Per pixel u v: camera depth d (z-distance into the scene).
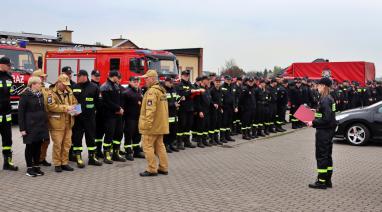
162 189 7.22
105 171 8.58
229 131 13.09
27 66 15.62
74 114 8.22
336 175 8.64
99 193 6.89
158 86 8.16
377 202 6.66
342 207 6.36
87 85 8.95
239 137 14.08
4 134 8.34
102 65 18.20
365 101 21.56
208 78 11.84
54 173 8.28
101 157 9.87
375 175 8.68
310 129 16.89
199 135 11.93
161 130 8.12
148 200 6.53
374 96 22.31
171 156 10.42
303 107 7.91
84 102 8.87
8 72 8.42
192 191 7.12
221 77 12.95
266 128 14.70
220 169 8.99
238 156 10.63
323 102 7.38
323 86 7.48
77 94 8.81
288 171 8.92
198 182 7.79
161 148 8.37
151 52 17.70
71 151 9.53
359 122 12.85
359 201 6.70
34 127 7.79
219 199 6.66
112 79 9.27
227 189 7.31
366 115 12.75
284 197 6.86
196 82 11.84
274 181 8.00
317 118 7.43
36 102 7.84
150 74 8.13
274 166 9.44
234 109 12.94
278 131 15.67
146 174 8.20
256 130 14.13
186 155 10.61
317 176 7.91
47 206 6.14
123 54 17.73
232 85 12.93
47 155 10.12
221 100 12.41
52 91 8.29
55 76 19.73
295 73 25.69
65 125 8.41
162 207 6.18
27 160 7.94
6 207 6.06
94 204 6.27
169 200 6.55
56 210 5.95
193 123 12.41
